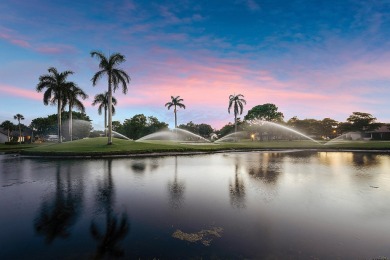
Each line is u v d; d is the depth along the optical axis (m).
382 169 17.08
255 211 7.59
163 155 29.31
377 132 70.25
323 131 82.81
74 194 9.76
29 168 17.30
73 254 4.95
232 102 64.75
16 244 5.39
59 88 39.56
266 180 12.84
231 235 5.81
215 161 22.52
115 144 34.16
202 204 8.36
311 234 5.89
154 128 81.69
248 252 4.98
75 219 6.92
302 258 4.76
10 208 7.96
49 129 94.06
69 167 17.91
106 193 9.91
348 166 18.81
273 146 42.41
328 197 9.32
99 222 6.67
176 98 68.88
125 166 18.58
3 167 17.83
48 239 5.64
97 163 20.50
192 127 118.69
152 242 5.45
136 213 7.42
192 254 4.90
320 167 18.17
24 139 93.06
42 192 10.08
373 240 5.59
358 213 7.45
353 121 70.50
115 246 5.27
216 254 4.91
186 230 6.11
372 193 9.98
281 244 5.35
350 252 5.02
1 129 80.12
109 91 33.84
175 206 8.12
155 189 10.65
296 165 19.50
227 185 11.55
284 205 8.24
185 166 18.73
